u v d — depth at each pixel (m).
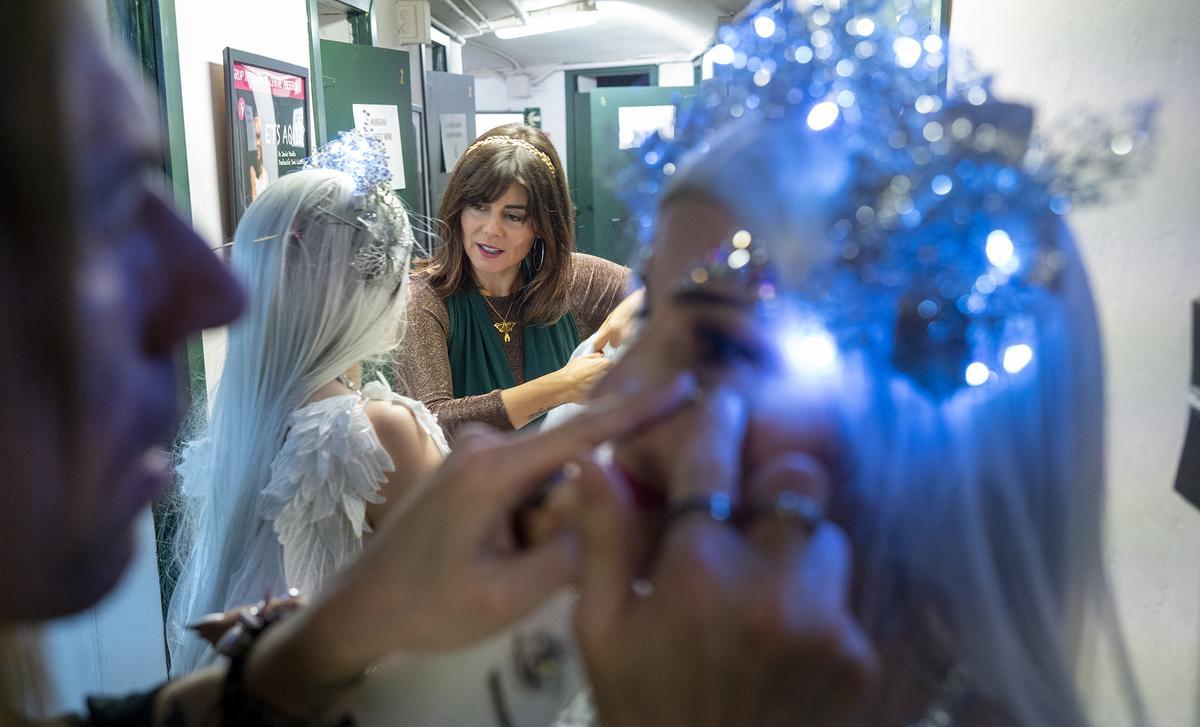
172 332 0.51
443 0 5.45
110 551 0.47
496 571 0.55
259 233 1.37
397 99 4.13
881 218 0.51
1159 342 1.04
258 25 2.69
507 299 2.25
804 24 0.60
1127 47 1.10
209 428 1.49
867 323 0.53
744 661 0.44
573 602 0.65
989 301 0.53
